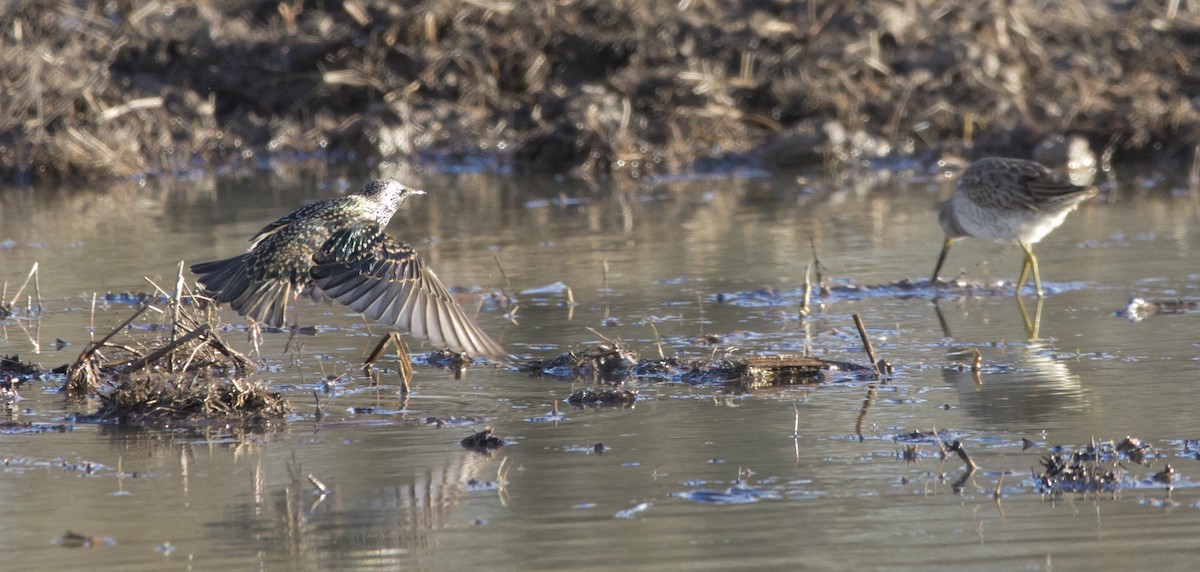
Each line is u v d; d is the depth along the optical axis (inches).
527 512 361.4
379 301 327.9
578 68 1178.0
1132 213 855.1
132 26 1213.1
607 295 637.3
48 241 788.6
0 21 1183.6
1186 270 676.7
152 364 503.5
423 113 1160.2
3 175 1071.0
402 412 452.8
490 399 468.1
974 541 339.6
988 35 1189.7
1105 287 645.3
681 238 788.6
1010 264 707.4
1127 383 474.3
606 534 346.0
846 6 1198.9
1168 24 1206.3
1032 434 420.5
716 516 357.1
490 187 1009.5
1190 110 1103.6
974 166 650.2
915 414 443.5
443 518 358.0
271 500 371.2
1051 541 338.6
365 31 1206.3
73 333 565.3
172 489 381.1
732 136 1119.6
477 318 592.1
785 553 333.4
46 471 396.5
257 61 1204.5
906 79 1138.0
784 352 528.1
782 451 407.8
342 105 1192.8
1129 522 350.0
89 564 330.3
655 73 1136.2
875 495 370.9
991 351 528.4
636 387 484.4
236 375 498.3
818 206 901.2
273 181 1038.4
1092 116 1087.6
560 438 422.6
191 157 1138.0
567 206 919.0
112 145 1092.5
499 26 1190.9
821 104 1123.9
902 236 786.2
